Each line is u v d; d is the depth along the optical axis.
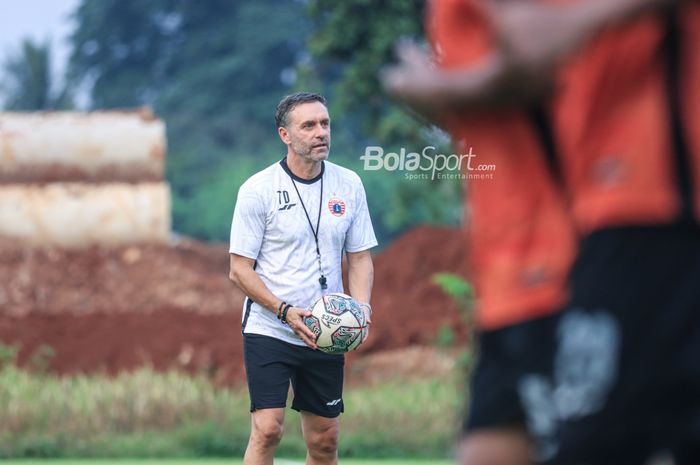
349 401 57.25
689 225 8.92
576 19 8.12
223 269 83.94
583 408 8.94
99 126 81.69
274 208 26.91
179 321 68.12
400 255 74.69
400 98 9.03
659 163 9.04
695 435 8.82
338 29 78.62
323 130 26.84
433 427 54.69
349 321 26.28
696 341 8.79
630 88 9.13
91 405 55.59
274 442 26.81
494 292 9.80
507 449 9.79
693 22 9.02
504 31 8.16
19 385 57.47
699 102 9.05
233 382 61.62
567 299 9.19
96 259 79.69
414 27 78.19
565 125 9.30
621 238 8.99
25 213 79.81
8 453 52.94
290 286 26.97
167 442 54.03
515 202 9.62
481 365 10.02
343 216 27.38
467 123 9.66
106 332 66.31
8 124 81.19
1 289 76.38
